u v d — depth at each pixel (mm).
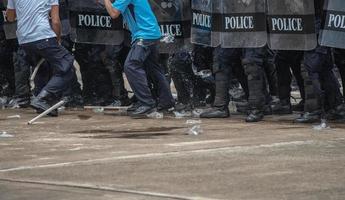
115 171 15719
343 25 22078
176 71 26391
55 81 25719
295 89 33000
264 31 23594
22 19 25500
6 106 29797
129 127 23094
